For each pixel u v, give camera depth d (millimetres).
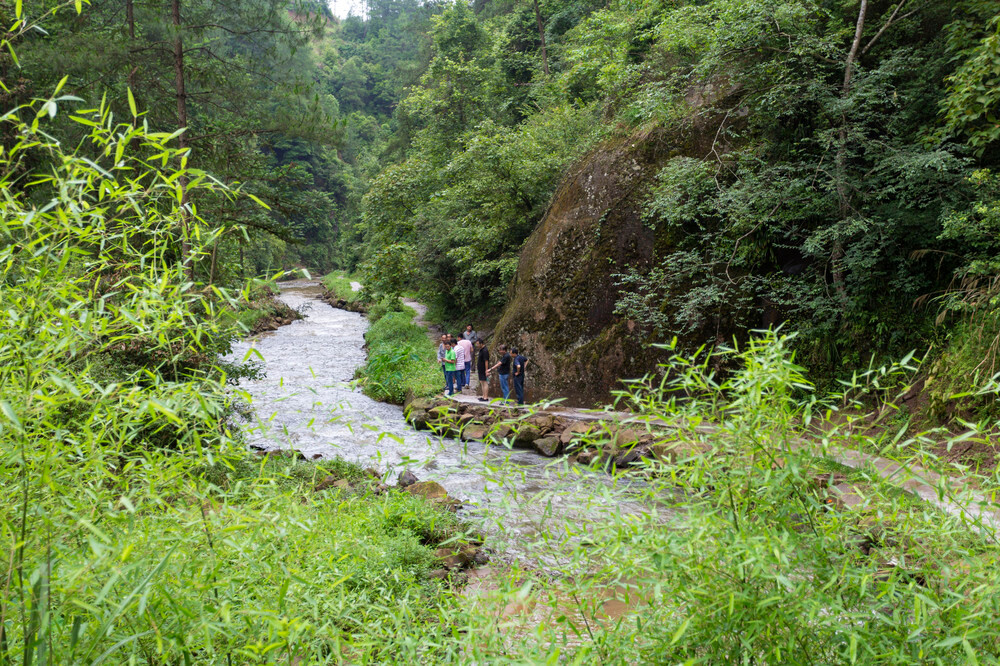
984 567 2068
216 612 2039
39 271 1880
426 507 7336
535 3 32406
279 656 2342
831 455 2291
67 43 11555
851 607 2209
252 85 13352
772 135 13062
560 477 2648
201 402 2076
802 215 11977
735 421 2184
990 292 9094
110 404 2064
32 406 1869
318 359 21297
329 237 65500
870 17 13078
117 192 2033
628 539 2260
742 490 2209
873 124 12328
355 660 2494
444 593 3268
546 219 17031
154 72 12852
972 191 10172
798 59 12250
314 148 68125
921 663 2039
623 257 15031
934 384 9602
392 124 86500
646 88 14984
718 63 12719
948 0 11531
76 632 1729
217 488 2217
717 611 2088
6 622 1848
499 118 31781
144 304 2027
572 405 14773
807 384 2295
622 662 2193
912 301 11227
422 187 25234
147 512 2271
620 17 21578
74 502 2002
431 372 18000
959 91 8922
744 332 13305
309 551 2770
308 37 13742
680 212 13188
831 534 2211
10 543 1865
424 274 25953
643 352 14148
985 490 2225
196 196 9383
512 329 16359
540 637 2346
